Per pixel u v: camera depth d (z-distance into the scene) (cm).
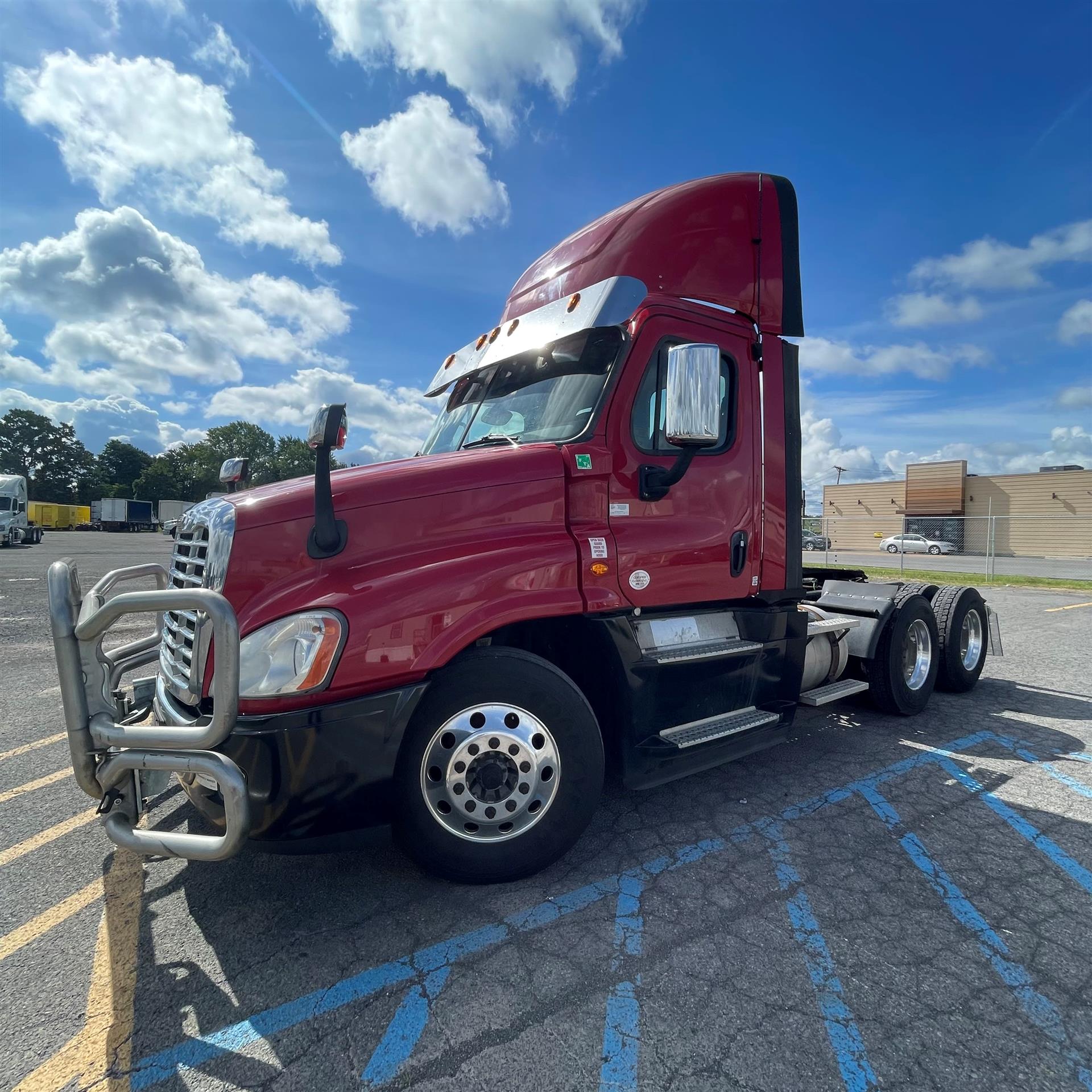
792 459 418
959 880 296
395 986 229
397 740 263
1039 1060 196
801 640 420
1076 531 3625
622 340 347
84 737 246
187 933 262
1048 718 550
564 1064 195
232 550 260
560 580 306
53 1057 201
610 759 344
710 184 395
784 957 243
